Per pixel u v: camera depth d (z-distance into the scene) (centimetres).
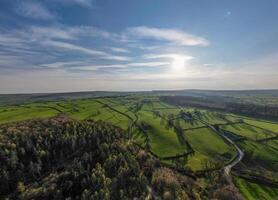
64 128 9269
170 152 10562
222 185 7888
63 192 6575
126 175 7250
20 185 6538
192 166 9350
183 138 12744
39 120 10144
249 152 11812
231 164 10294
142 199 6494
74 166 7444
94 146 8669
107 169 7444
